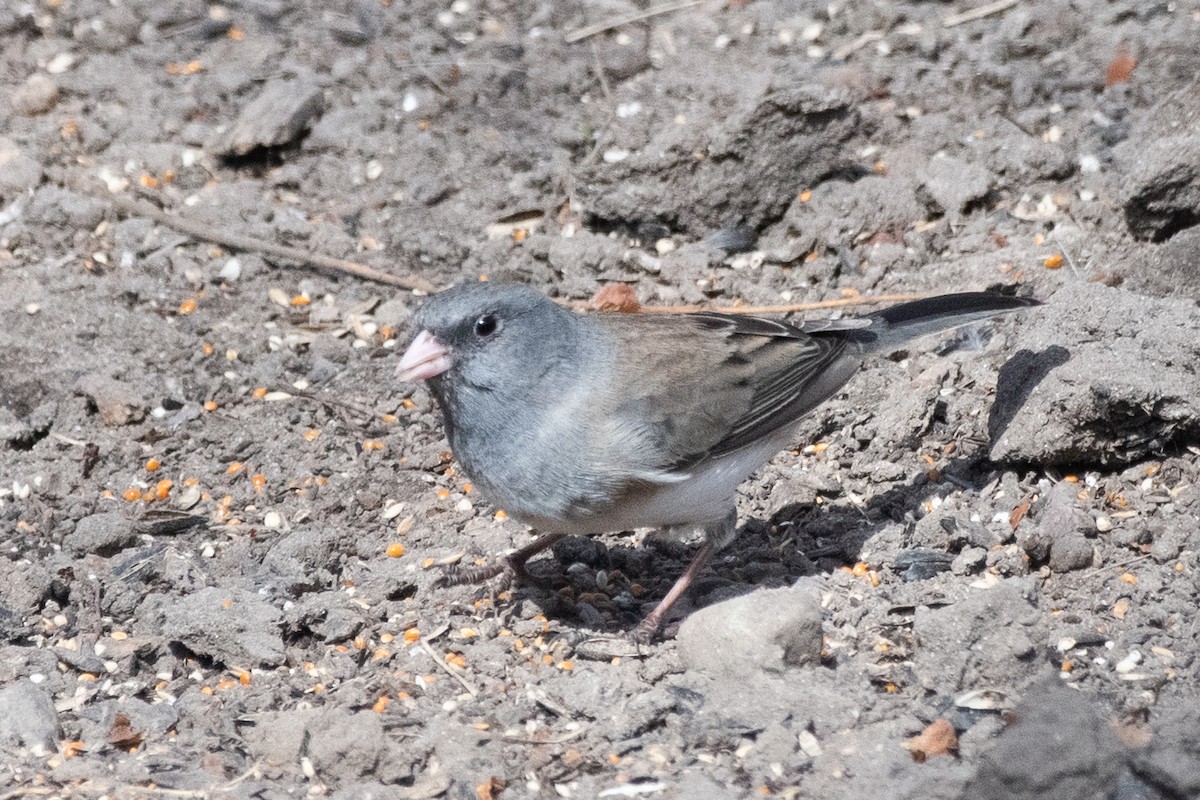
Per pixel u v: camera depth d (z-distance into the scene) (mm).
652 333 9531
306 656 9562
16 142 14633
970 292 11438
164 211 13883
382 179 14289
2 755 8523
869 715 8414
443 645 9555
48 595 10086
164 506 11078
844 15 15875
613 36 15945
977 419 11180
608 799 7988
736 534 10609
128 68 15852
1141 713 8312
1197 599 9281
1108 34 15023
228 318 12898
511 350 8961
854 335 10305
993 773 7676
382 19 16359
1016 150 13461
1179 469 10250
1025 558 9742
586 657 9367
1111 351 10281
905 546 10094
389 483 11250
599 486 9062
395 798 8016
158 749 8609
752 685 8617
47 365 12188
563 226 13789
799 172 13477
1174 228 12203
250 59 15805
